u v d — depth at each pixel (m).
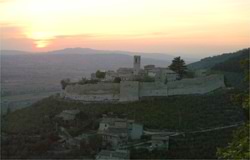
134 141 102.44
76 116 118.62
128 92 126.69
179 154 93.94
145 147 98.44
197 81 129.75
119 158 90.06
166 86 127.31
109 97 129.50
